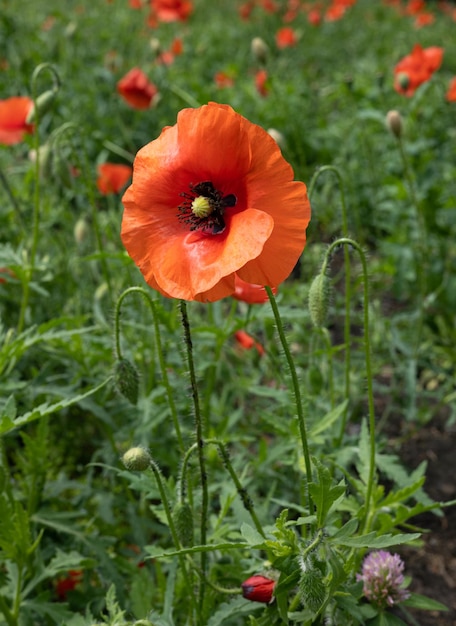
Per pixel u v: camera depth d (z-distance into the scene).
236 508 0.70
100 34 2.11
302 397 0.72
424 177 1.26
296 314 0.77
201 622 0.66
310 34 2.76
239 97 1.73
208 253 0.56
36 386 0.78
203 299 0.56
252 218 0.55
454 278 1.11
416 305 1.15
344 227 0.75
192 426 0.83
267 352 0.80
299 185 0.55
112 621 0.63
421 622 0.79
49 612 0.69
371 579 0.66
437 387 1.04
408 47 2.55
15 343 0.71
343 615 0.64
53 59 1.83
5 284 0.93
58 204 1.09
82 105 1.58
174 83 1.80
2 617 0.71
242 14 2.52
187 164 0.57
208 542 0.71
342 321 1.12
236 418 0.81
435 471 0.92
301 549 0.59
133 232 0.58
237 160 0.56
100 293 0.86
